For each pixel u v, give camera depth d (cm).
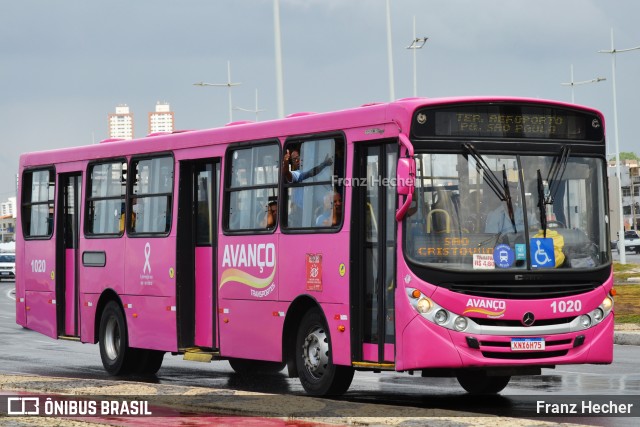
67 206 2466
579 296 1611
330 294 1725
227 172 1980
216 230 2036
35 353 2773
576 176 1655
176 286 2083
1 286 7319
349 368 1744
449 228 1585
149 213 2178
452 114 1611
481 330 1565
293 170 1820
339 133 1727
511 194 1614
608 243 1658
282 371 2286
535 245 1603
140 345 2191
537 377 2041
